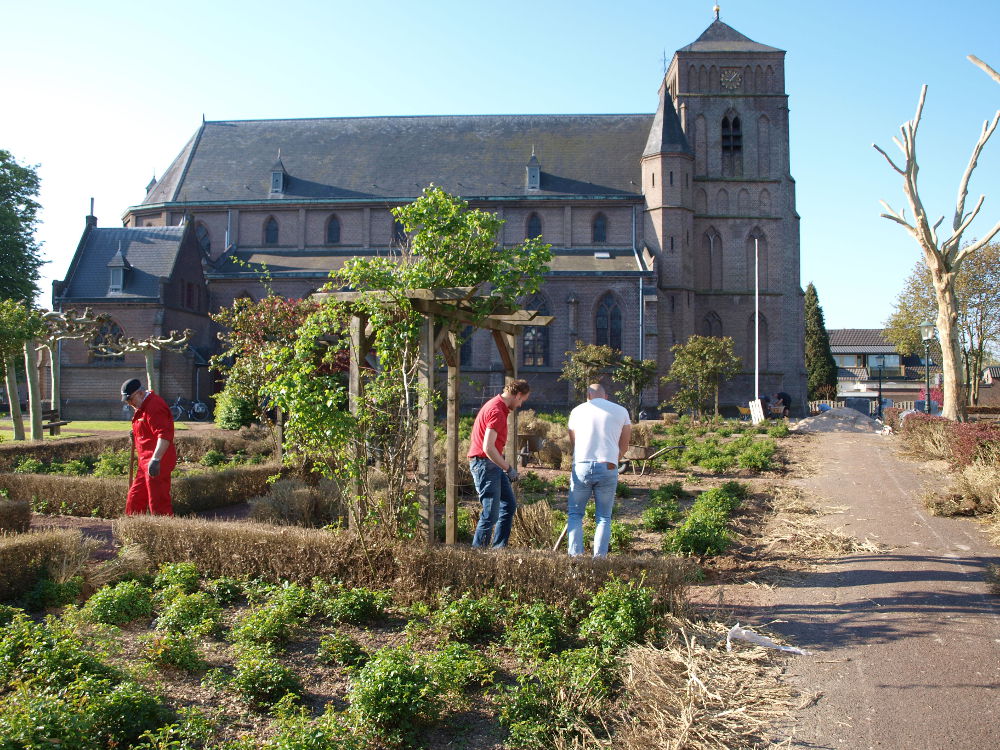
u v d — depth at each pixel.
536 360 47.22
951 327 22.28
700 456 19.53
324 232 51.56
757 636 6.34
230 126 56.84
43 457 17.16
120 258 43.72
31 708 4.31
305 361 8.03
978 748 4.61
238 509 12.80
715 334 50.28
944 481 14.97
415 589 7.36
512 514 9.11
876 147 22.06
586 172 52.31
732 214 50.50
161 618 6.53
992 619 6.77
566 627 6.57
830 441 25.44
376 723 4.81
